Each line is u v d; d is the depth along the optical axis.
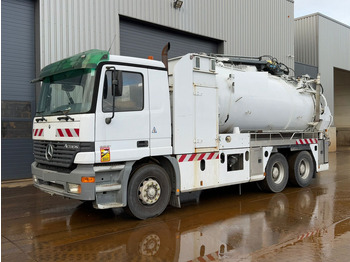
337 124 29.03
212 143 6.62
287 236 4.96
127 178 5.37
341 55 23.27
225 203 7.09
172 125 6.05
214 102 6.69
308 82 9.59
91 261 4.06
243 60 8.52
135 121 5.46
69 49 10.24
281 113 8.47
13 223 5.61
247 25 15.85
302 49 21.78
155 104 5.73
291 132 8.66
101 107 5.11
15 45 9.83
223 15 14.72
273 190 8.09
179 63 6.11
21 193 8.03
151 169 5.72
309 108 9.31
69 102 5.43
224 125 7.49
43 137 5.86
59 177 5.37
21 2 9.89
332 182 9.80
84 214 6.14
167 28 12.84
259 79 8.02
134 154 5.43
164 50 6.17
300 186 8.89
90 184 5.02
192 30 13.48
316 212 6.32
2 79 9.61
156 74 5.78
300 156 8.84
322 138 9.68
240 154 7.32
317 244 4.64
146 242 4.70
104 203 5.25
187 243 4.66
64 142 5.32
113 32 11.16
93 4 10.72
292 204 6.98
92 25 10.70
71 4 10.27
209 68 6.62
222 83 7.23
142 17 11.86
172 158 5.98
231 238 4.87
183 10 13.15
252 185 9.21
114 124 5.23
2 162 9.56
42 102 6.10
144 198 5.64
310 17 21.27
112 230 5.21
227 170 7.01
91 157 4.99
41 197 7.59
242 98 7.54
